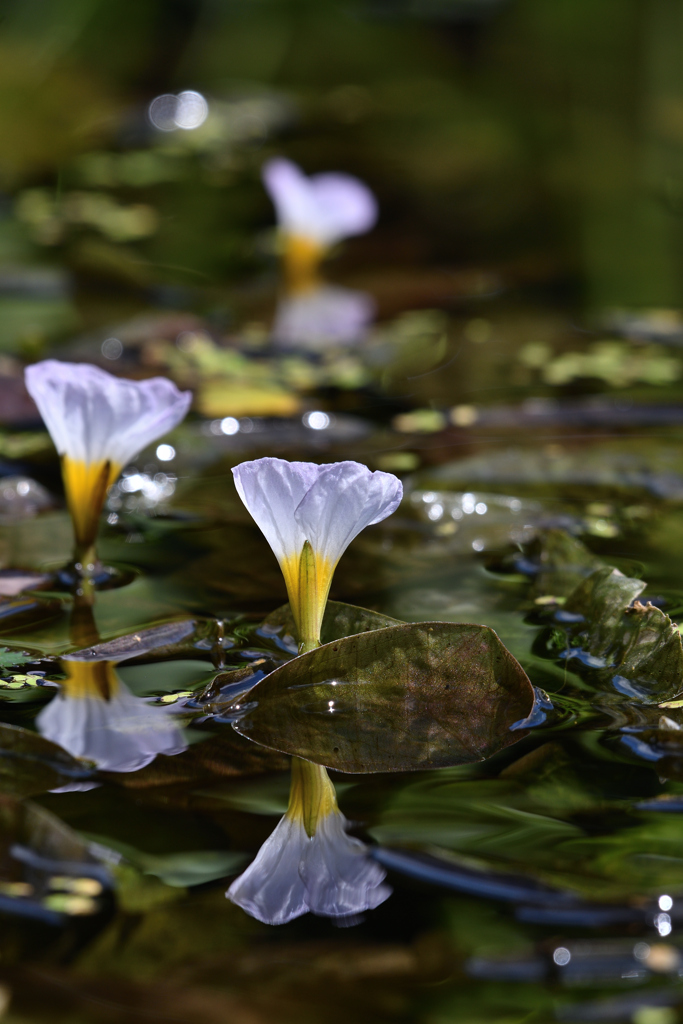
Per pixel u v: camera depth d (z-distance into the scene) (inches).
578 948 23.0
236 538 27.9
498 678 24.8
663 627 25.4
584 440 30.5
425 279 50.0
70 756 24.3
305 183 48.6
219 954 22.9
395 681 24.8
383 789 24.2
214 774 24.2
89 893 23.3
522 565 27.3
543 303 46.9
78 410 26.2
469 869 23.5
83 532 26.9
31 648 25.7
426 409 32.7
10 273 49.8
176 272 51.0
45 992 22.7
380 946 23.0
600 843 23.7
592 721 24.9
